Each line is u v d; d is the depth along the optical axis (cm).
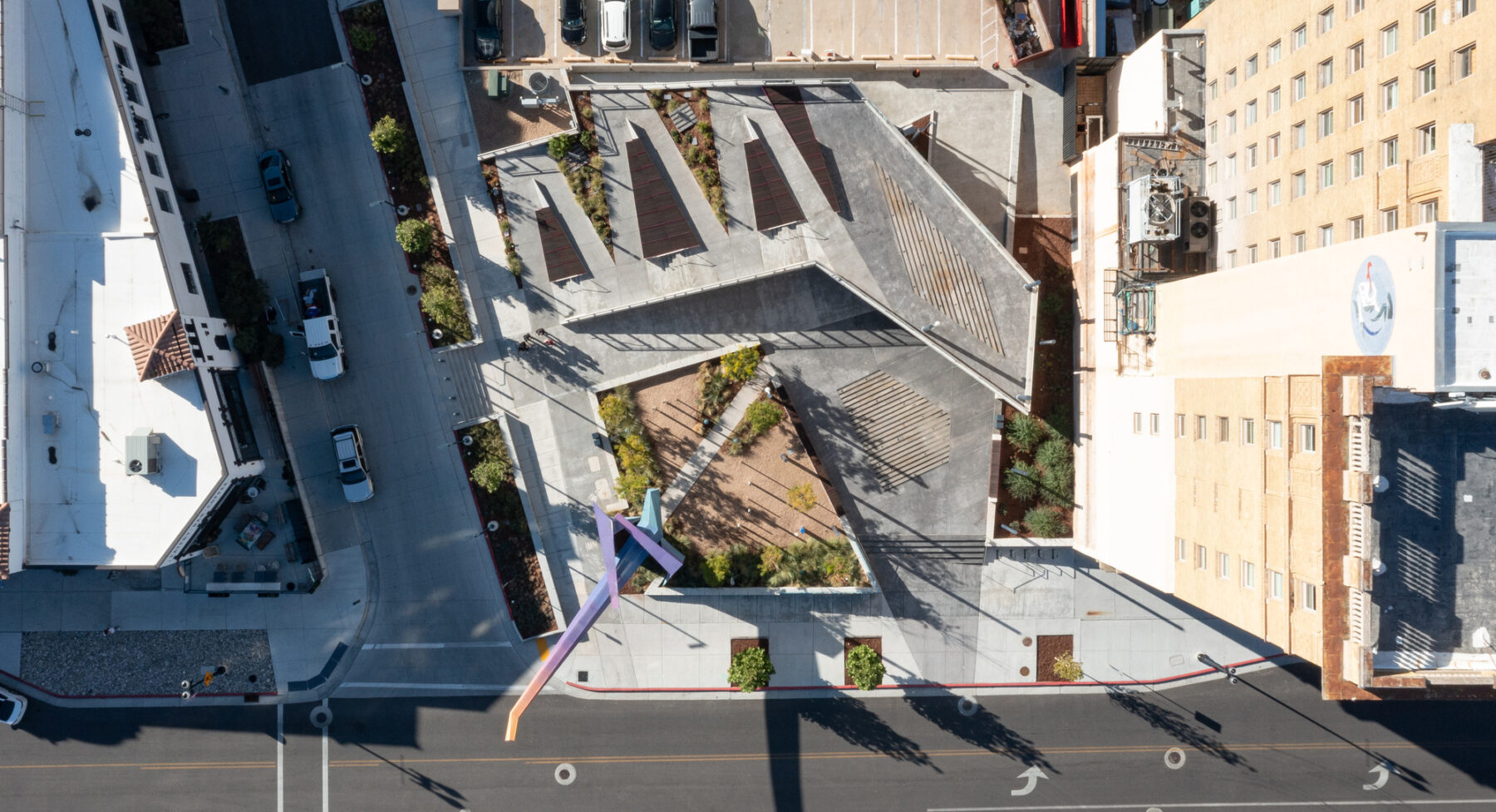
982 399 4353
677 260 4144
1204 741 4484
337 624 4359
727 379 4278
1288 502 2739
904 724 4453
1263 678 4488
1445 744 4466
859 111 4031
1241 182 3550
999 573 4422
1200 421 3222
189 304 3894
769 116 4047
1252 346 3019
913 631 4419
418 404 4284
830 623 4409
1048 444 4306
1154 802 4488
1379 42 2764
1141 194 3566
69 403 3788
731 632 4397
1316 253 2712
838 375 4334
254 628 4359
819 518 4350
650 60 4169
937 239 4038
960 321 4053
